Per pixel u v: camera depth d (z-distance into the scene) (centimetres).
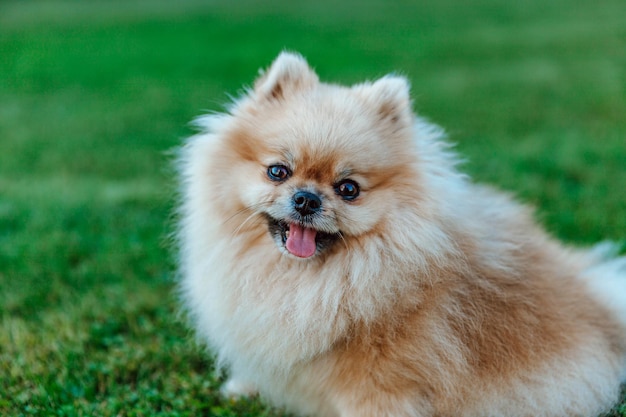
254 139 55
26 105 163
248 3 351
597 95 154
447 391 55
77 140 134
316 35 252
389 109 56
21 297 74
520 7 303
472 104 152
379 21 283
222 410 60
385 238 53
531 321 56
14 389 61
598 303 59
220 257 56
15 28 270
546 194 93
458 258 54
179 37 253
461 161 58
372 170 53
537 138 124
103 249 84
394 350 53
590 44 214
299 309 54
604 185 96
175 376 64
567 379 56
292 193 52
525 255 58
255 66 201
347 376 55
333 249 54
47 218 92
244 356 57
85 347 67
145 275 79
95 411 59
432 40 235
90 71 199
